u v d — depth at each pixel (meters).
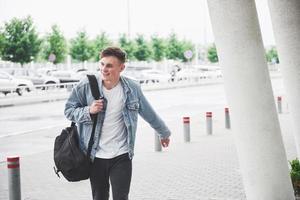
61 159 3.88
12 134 14.77
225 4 4.48
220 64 4.70
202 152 10.46
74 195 7.07
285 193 4.80
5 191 7.44
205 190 7.08
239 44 4.50
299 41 6.45
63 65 57.38
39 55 44.25
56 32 46.84
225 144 11.52
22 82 32.56
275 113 4.68
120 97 3.97
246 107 4.58
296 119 6.77
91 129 3.95
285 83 6.78
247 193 4.91
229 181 7.64
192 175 8.14
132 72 45.00
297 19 6.40
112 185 3.95
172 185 7.46
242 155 4.77
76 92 4.04
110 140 3.98
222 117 17.69
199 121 16.53
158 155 10.21
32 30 41.66
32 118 19.11
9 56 41.03
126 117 3.96
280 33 6.55
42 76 37.97
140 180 7.86
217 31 4.59
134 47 56.62
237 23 4.47
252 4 4.49
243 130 4.65
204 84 44.16
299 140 6.85
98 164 4.00
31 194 7.16
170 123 16.33
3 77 31.81
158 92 33.59
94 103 3.84
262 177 4.73
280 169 4.74
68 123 17.38
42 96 27.95
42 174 8.67
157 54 60.09
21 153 11.37
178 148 11.08
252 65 4.51
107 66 3.90
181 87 39.91
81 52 51.44
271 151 4.67
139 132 14.30
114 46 3.99
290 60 6.55
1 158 10.70
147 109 4.18
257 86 4.54
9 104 25.30
